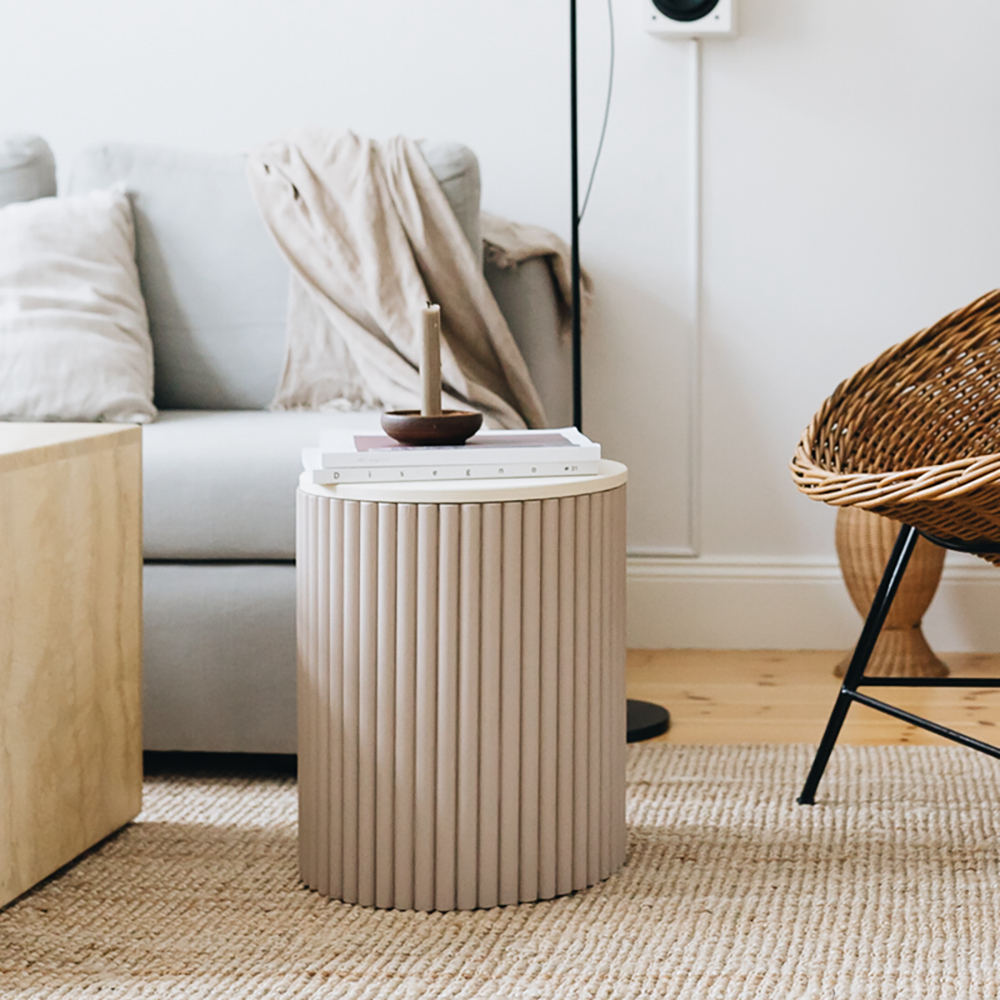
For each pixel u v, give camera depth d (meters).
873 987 1.10
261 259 2.11
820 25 2.36
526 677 1.25
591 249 2.45
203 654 1.65
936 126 2.36
